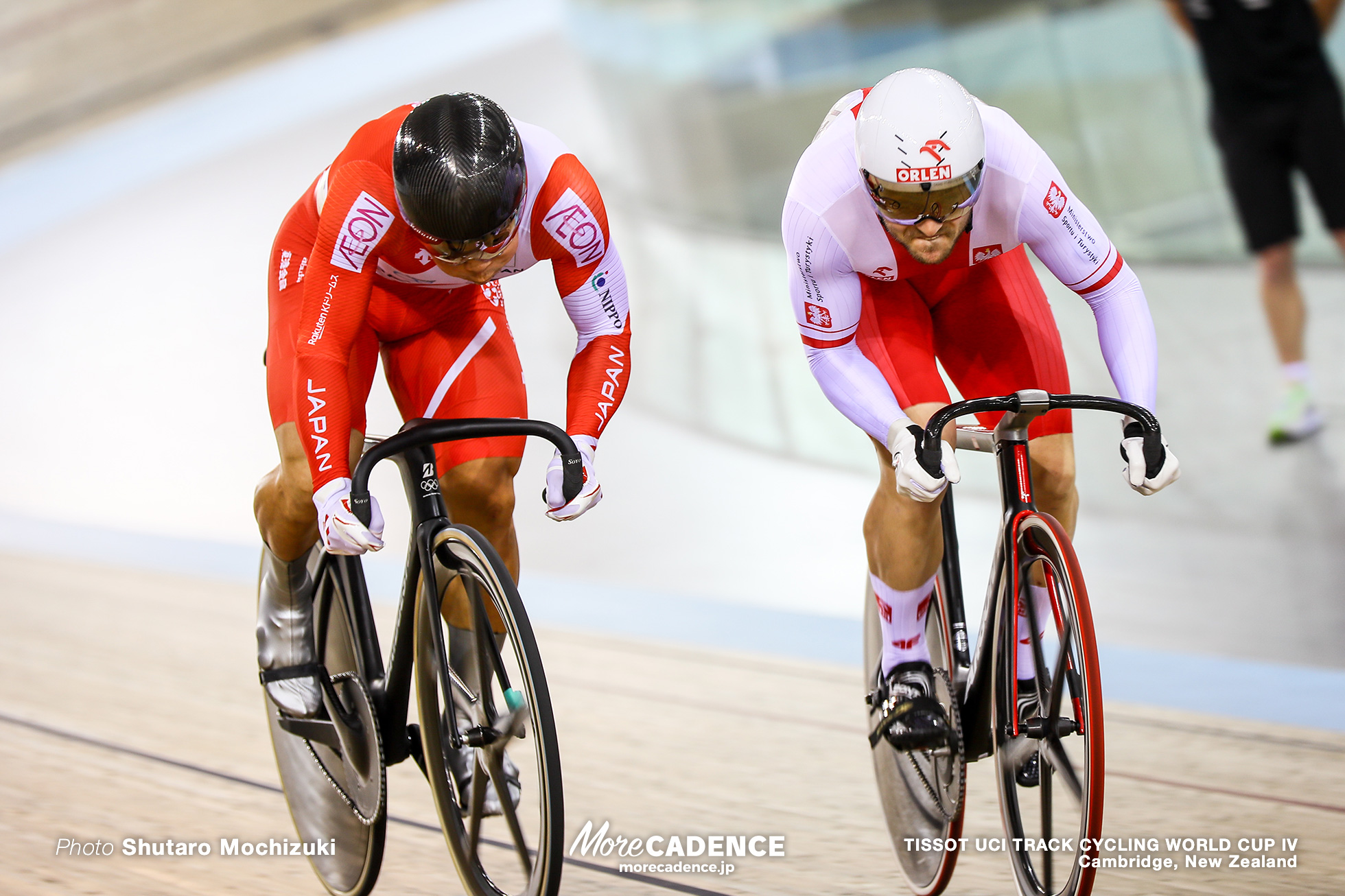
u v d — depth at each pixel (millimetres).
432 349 6355
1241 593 11750
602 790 7969
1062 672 5199
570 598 14234
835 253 5809
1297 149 14078
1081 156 19172
